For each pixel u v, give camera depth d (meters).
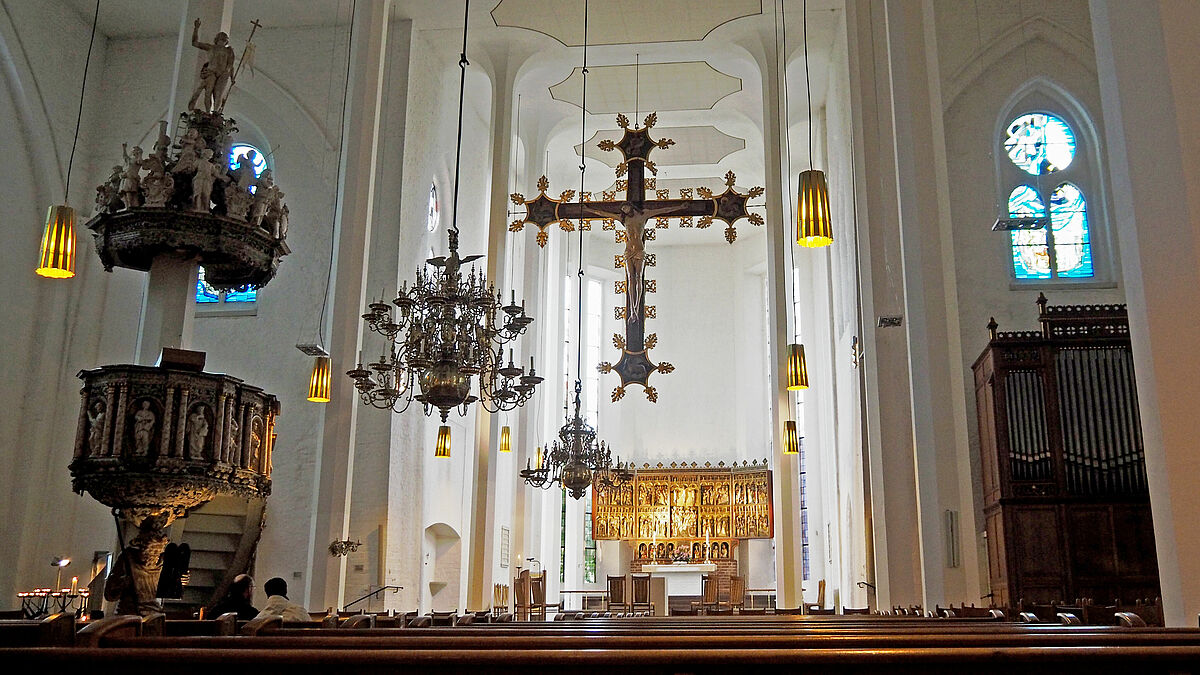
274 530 17.77
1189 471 5.80
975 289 17.30
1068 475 15.03
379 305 12.11
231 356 18.62
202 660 3.28
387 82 19.17
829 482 23.47
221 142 9.88
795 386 16.52
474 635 4.82
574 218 19.67
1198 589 5.65
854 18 15.32
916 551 13.54
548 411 28.17
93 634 3.62
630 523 29.25
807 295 27.53
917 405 11.77
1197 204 5.90
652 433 31.88
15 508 16.94
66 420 17.80
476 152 23.72
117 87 19.69
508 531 24.34
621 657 3.28
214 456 8.78
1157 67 6.18
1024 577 14.77
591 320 32.28
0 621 4.53
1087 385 15.32
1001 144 17.89
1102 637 3.88
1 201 17.22
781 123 20.22
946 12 18.25
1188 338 5.90
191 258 9.59
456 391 11.70
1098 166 17.58
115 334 18.44
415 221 19.55
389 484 17.89
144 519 8.70
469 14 19.44
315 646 3.85
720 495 29.11
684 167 28.67
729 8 19.77
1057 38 17.94
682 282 33.06
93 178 19.14
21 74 17.56
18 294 17.44
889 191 14.38
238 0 18.95
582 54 21.27
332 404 14.67
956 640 3.82
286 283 18.80
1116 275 17.14
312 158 19.22
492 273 19.52
